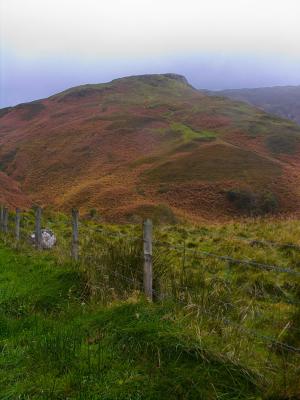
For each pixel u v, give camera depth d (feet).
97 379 18.02
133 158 374.84
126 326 21.42
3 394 17.33
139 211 203.00
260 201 244.22
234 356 18.47
